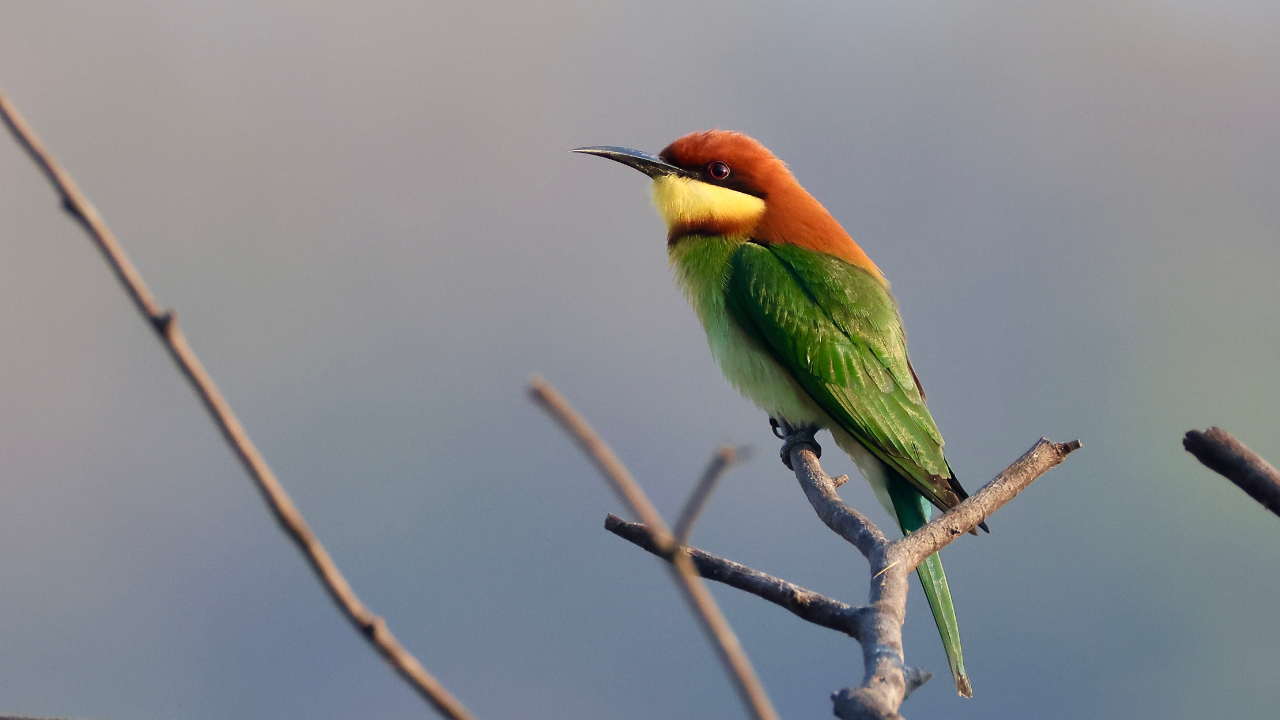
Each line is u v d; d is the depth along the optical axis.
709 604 2.34
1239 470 4.05
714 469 2.37
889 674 3.93
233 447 2.24
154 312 2.19
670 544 2.33
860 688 3.76
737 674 2.31
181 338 2.21
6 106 2.13
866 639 4.24
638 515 2.25
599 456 2.23
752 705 2.31
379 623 2.31
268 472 2.24
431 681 2.36
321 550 2.30
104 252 2.18
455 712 2.36
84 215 2.16
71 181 2.16
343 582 2.31
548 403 2.21
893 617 4.37
